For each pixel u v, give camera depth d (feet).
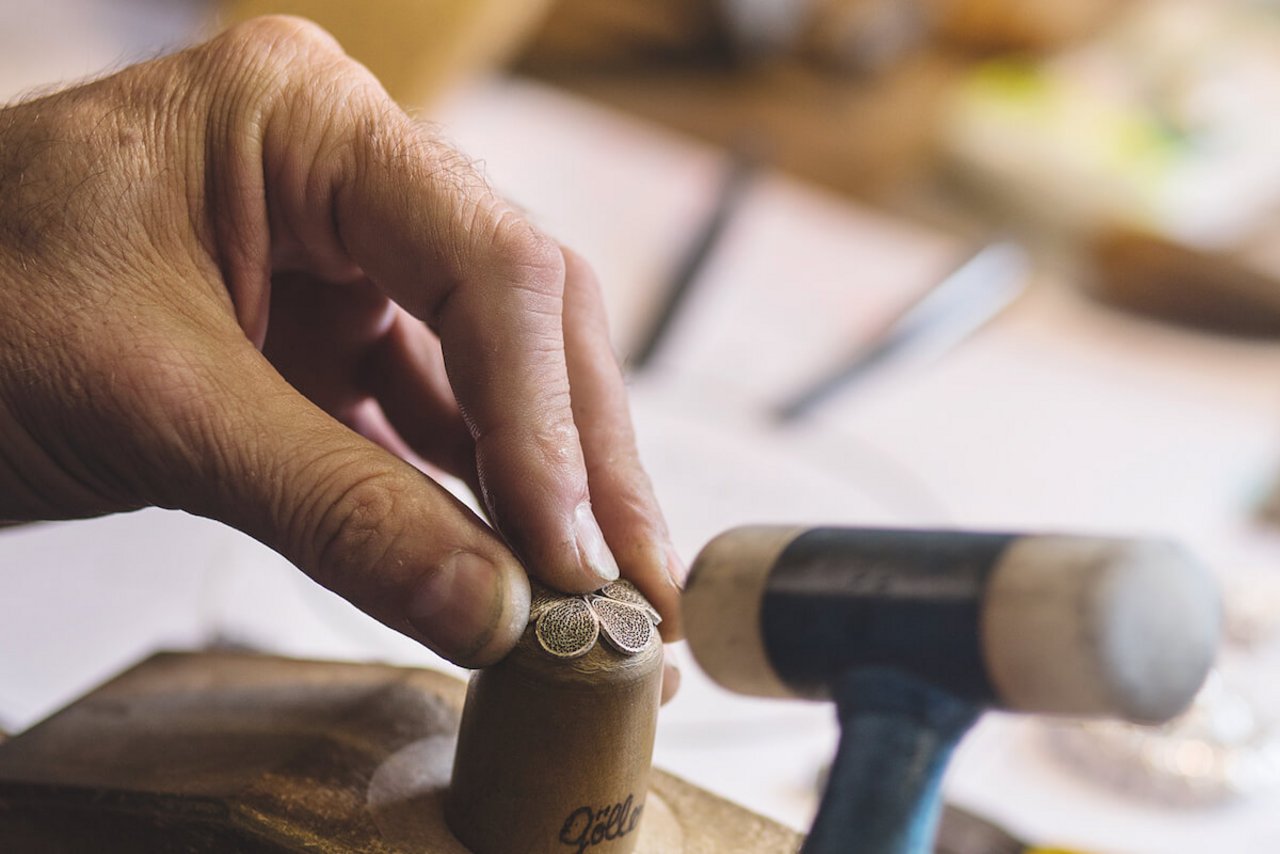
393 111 1.50
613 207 3.33
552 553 1.36
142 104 1.47
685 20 4.32
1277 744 2.01
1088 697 1.16
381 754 1.43
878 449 2.67
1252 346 3.29
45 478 1.47
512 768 1.32
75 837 1.39
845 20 4.47
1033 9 4.61
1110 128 3.93
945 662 1.22
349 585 1.34
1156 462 2.77
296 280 1.64
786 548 1.31
